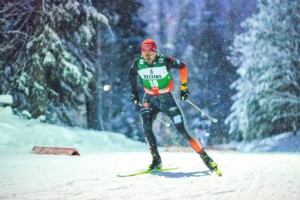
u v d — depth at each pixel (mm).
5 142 13109
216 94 30375
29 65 17922
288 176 5512
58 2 18500
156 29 32375
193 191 4418
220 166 6727
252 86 22766
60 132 15641
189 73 31562
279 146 22016
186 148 12633
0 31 18469
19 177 5543
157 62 6133
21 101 18125
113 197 4094
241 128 23031
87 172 6109
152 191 4430
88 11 18750
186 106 30156
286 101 22516
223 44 32094
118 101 25844
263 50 22688
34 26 18625
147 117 6309
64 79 18766
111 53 24750
